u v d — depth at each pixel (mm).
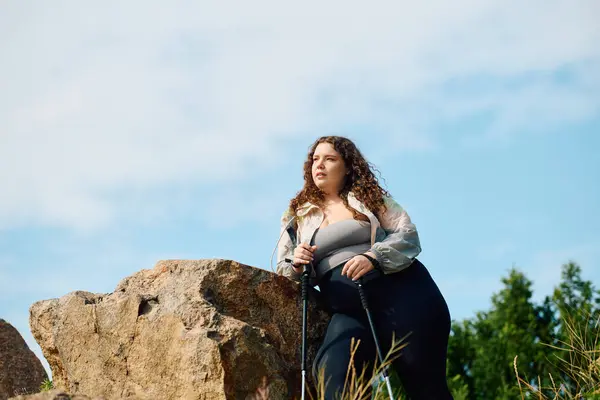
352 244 5320
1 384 7023
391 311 5152
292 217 5637
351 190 5500
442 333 5195
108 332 5438
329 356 5047
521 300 12711
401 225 5352
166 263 5590
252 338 5133
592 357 5816
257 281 5434
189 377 4953
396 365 5191
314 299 5648
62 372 5902
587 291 12531
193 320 5102
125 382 5312
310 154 5691
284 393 5164
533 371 12133
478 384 12344
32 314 5949
